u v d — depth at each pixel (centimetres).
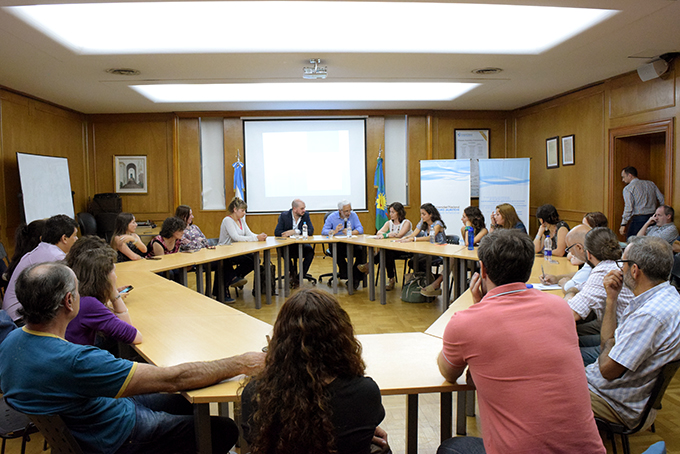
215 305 274
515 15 406
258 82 587
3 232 586
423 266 586
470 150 843
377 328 417
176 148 805
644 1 347
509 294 134
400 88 700
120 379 144
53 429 140
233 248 489
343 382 115
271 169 820
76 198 768
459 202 763
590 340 259
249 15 398
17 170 616
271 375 113
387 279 651
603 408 181
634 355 166
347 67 530
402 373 175
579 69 555
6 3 324
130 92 639
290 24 419
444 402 182
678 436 229
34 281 139
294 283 591
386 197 841
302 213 588
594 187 646
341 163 826
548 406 120
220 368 165
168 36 437
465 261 436
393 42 463
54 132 707
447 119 836
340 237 568
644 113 549
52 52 451
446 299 459
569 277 303
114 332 199
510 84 635
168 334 220
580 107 668
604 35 432
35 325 142
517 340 124
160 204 816
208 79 568
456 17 412
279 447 108
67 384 139
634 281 180
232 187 816
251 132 812
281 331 116
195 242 493
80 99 676
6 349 143
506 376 124
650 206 548
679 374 308
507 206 458
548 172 757
